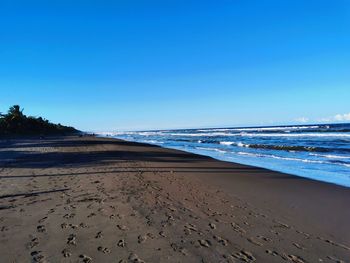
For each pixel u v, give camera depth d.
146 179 11.88
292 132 65.12
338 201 9.12
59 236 5.50
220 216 7.23
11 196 8.45
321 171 15.47
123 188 9.82
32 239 5.34
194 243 5.44
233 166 16.73
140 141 50.44
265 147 30.44
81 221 6.34
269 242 5.70
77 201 7.96
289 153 24.70
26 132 79.38
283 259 4.98
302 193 10.20
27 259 4.56
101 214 6.85
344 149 25.58
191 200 8.73
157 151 26.66
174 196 9.11
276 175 13.79
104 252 4.90
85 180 11.10
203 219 6.90
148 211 7.23
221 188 10.84
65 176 11.96
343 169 16.12
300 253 5.26
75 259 4.61
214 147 33.19
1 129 71.31
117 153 24.03
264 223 6.87
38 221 6.29
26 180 10.96
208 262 4.71
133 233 5.76
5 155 21.48
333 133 52.50
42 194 8.73
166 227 6.18
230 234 6.02
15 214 6.74
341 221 7.18
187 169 15.45
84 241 5.30
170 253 4.96
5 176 11.80
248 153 25.39
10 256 4.66
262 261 4.88
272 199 9.32
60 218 6.50
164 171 14.48
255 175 13.75
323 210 8.12
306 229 6.57
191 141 47.06
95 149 28.48
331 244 5.73
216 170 15.24
